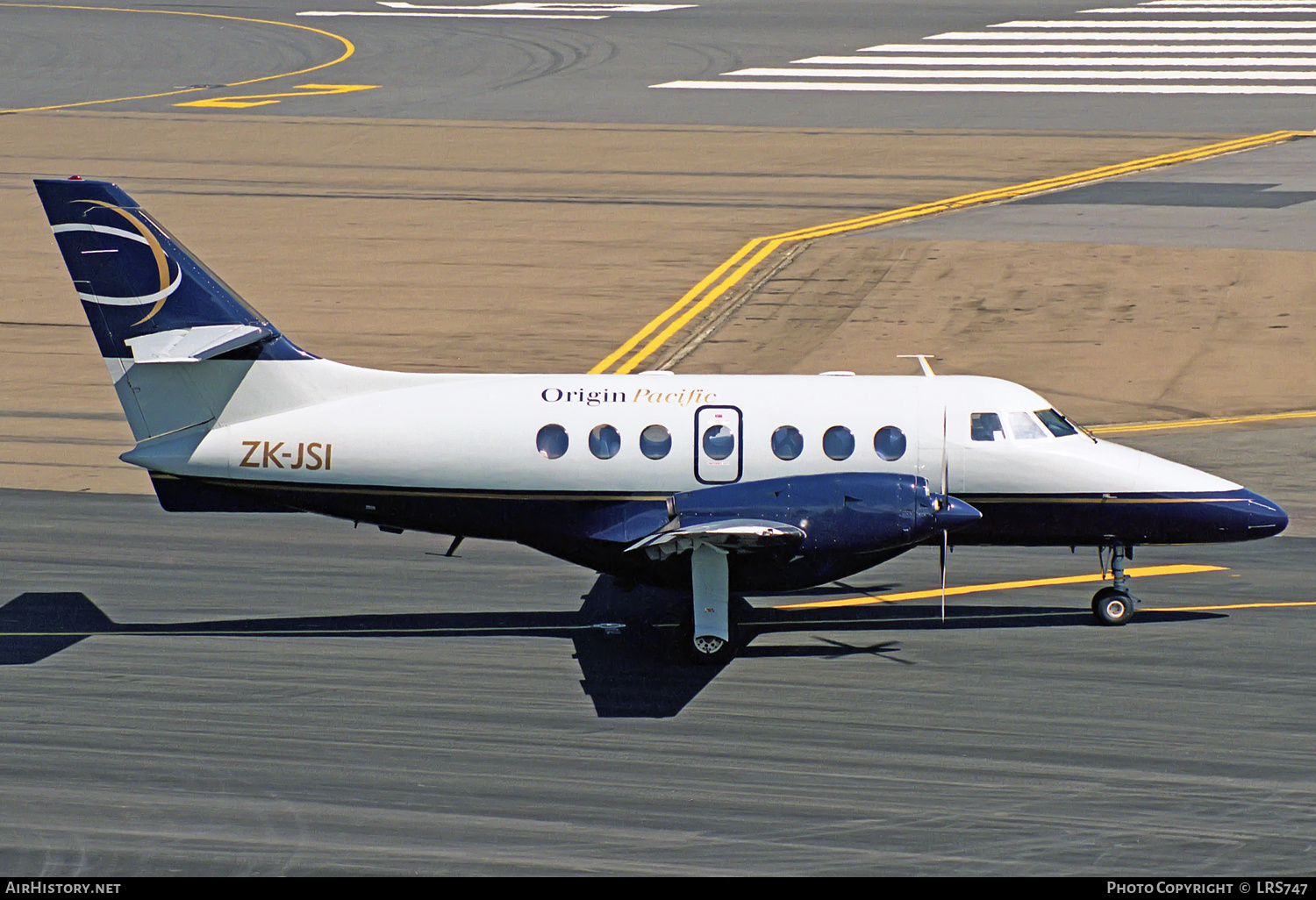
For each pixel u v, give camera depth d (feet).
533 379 199.21
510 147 521.24
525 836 139.95
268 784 150.71
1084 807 144.66
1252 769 152.46
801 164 491.72
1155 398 301.84
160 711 169.27
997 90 598.34
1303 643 189.37
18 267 402.72
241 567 222.07
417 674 181.16
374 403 195.93
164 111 584.40
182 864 134.72
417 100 598.75
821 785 150.00
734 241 412.57
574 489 193.67
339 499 196.03
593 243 414.82
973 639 192.65
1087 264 381.60
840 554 182.60
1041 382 311.47
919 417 194.39
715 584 183.32
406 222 437.58
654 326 351.25
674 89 609.83
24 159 509.35
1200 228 405.59
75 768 153.99
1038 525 196.75
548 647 190.60
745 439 191.93
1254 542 232.32
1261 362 319.88
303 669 182.39
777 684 177.78
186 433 196.44
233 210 451.94
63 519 242.78
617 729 164.45
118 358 195.00
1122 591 197.57
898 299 364.17
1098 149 503.61
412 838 139.54
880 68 644.69
